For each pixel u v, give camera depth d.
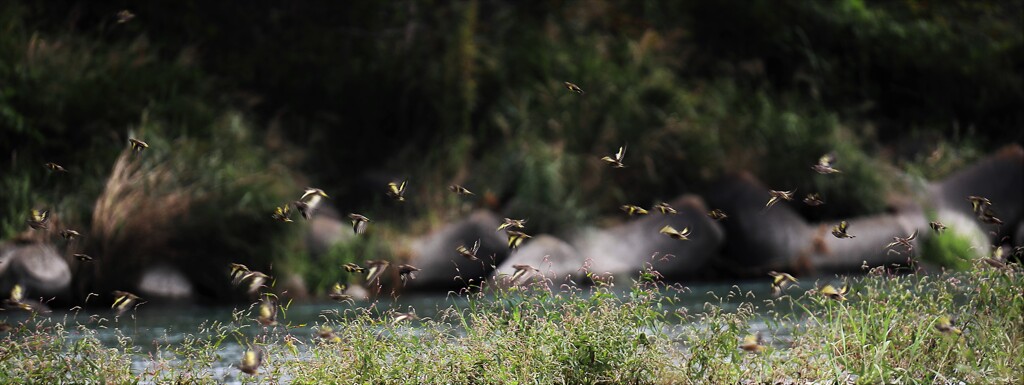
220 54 37.34
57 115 28.77
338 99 37.59
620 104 36.09
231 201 27.00
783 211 33.03
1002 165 36.59
